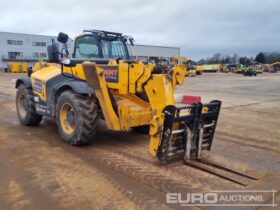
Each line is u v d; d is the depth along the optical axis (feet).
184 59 142.51
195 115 16.03
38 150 18.85
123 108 18.11
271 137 22.72
